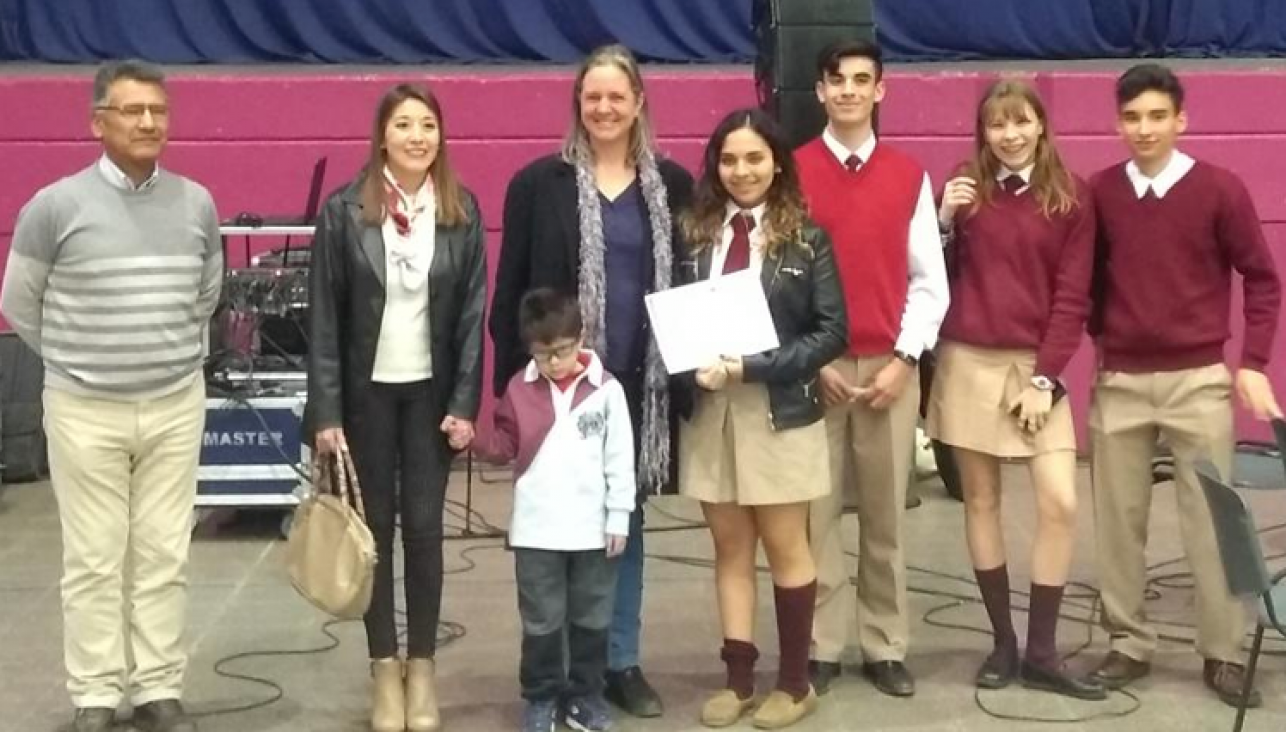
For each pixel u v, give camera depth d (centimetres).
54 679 397
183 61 720
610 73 345
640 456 354
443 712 375
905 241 374
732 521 361
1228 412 378
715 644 427
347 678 400
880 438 378
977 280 377
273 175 660
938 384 387
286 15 724
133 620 361
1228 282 379
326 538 337
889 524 383
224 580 490
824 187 372
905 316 377
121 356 344
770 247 347
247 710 377
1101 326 387
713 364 339
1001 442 377
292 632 438
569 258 350
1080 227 373
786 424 348
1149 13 728
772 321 343
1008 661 389
